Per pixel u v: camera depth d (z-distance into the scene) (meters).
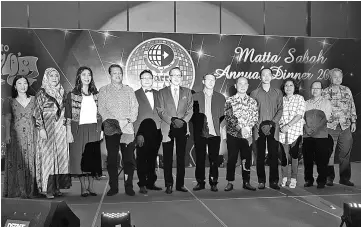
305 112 5.01
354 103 5.27
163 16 6.10
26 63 4.86
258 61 5.32
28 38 4.86
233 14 6.25
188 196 4.39
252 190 4.70
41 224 2.48
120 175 4.92
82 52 4.93
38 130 4.25
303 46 5.37
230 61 5.27
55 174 4.30
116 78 4.46
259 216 3.55
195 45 5.20
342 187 4.90
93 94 4.40
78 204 4.01
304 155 4.96
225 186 4.89
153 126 4.61
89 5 5.95
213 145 4.66
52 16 5.87
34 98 4.26
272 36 5.33
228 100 4.71
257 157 4.79
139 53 5.06
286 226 3.24
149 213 3.66
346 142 5.07
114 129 4.43
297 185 5.01
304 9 6.32
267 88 4.82
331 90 5.14
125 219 2.61
